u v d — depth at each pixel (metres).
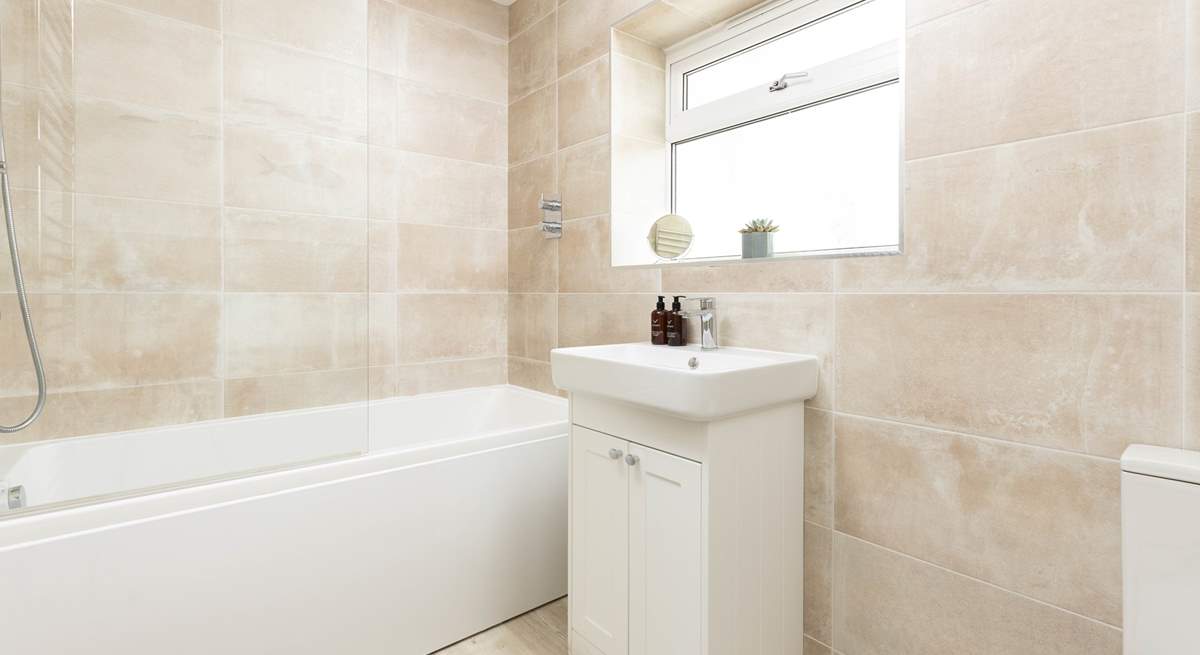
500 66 2.89
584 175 2.42
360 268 1.91
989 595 1.26
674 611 1.41
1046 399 1.18
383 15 2.52
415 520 1.77
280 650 1.52
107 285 1.57
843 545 1.53
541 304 2.69
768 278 1.70
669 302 2.04
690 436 1.35
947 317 1.32
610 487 1.61
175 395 1.64
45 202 1.52
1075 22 1.13
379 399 2.54
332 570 1.61
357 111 1.94
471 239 2.81
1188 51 1.00
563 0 2.53
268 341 1.75
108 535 1.30
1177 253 1.02
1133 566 0.96
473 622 1.91
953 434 1.32
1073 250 1.14
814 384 1.55
